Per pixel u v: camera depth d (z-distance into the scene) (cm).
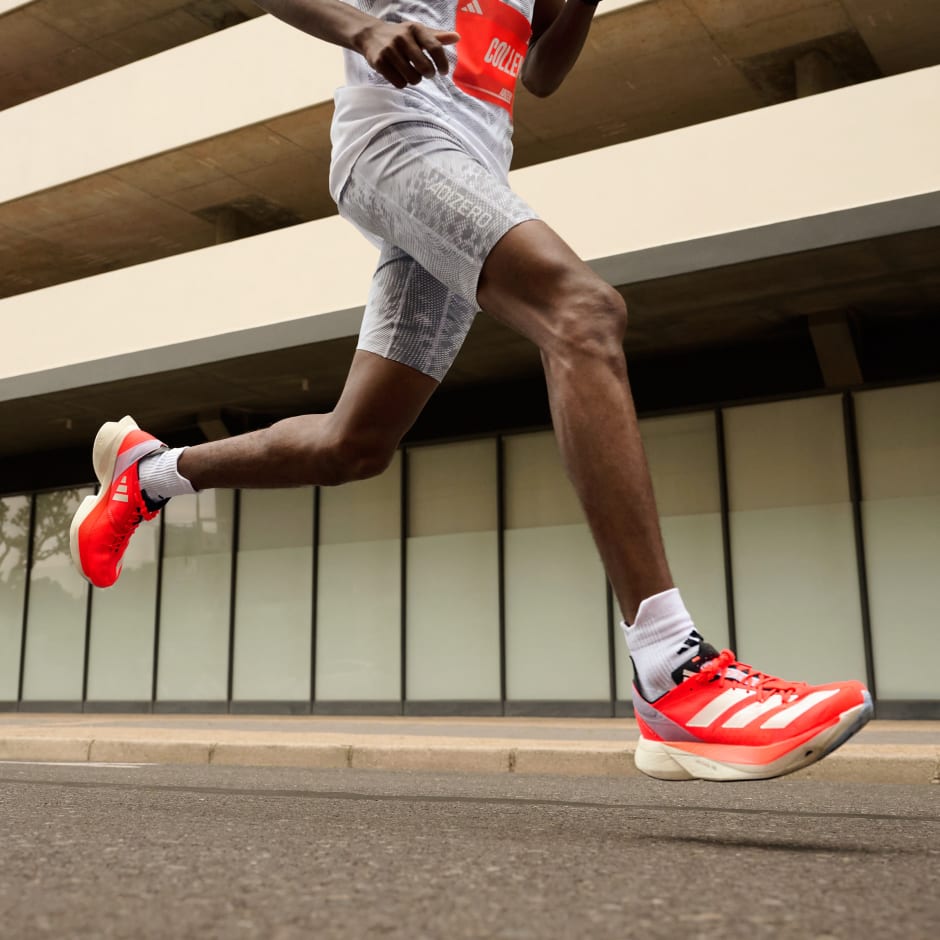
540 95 237
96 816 216
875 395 1048
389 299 204
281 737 792
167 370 1180
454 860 147
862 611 1023
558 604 1169
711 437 1115
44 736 819
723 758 156
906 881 131
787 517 1071
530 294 163
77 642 1486
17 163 1325
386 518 1280
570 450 158
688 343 1116
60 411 1367
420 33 164
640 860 148
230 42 1184
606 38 1066
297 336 1074
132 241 1544
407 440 1278
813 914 109
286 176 1319
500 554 1204
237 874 134
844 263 911
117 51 1516
